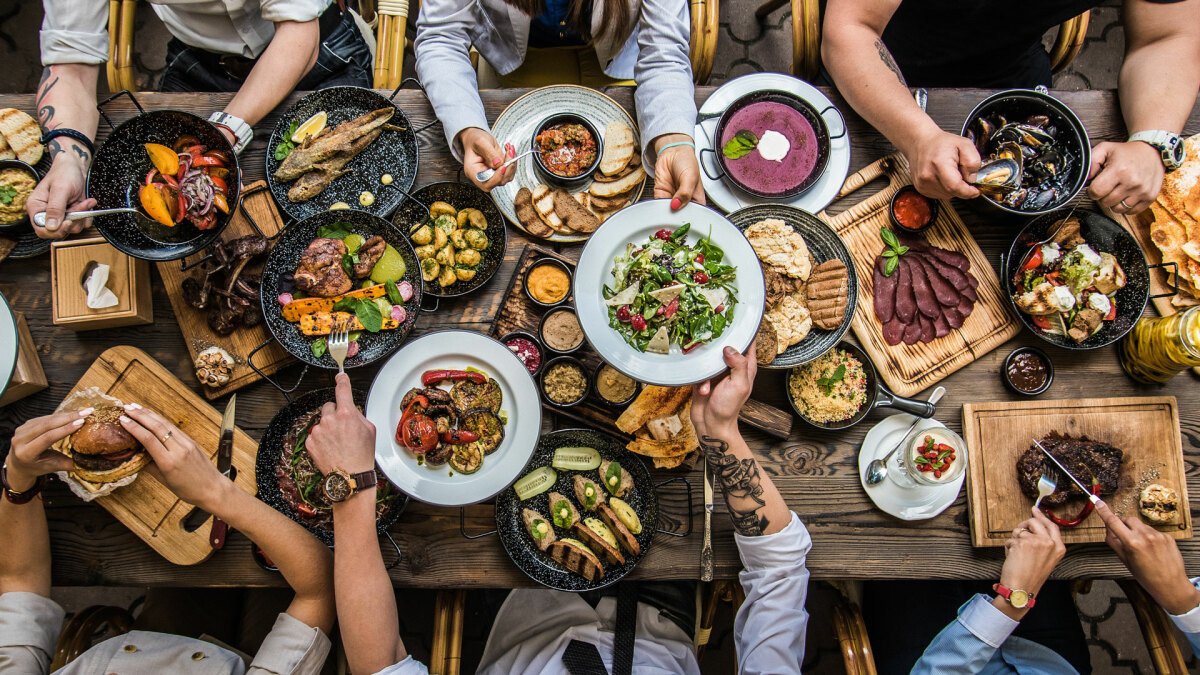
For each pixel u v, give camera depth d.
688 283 1.33
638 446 1.45
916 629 1.78
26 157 1.50
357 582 1.23
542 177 1.55
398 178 1.53
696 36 1.70
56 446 1.30
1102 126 1.65
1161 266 1.54
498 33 1.75
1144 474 1.50
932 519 1.50
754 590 1.38
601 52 1.83
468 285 1.50
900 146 1.52
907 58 1.99
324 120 1.54
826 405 1.49
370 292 1.41
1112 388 1.55
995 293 1.55
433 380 1.41
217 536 1.38
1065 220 1.52
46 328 1.49
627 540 1.39
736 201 1.57
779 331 1.46
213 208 1.37
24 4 2.62
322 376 1.49
